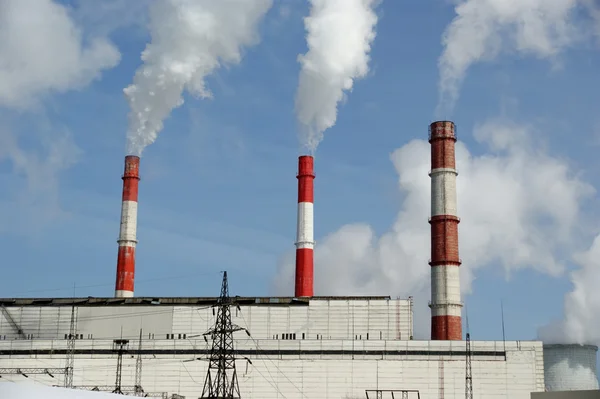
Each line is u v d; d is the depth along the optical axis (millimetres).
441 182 141750
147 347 127312
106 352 127375
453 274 137875
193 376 125500
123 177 155625
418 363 123875
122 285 150250
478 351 123375
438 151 143125
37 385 49688
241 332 132375
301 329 132500
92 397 54250
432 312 137875
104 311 134500
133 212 154000
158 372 126125
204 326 132125
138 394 118625
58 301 137500
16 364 127875
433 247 140000
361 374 123875
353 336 132000
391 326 132000
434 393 122688
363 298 133625
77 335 133875
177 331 132250
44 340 128625
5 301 137000
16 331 135625
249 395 124125
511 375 122250
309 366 124625
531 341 123750
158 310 133500
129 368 126375
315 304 133375
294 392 123938
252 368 125062
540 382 122938
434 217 140875
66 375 121812
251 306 133500
